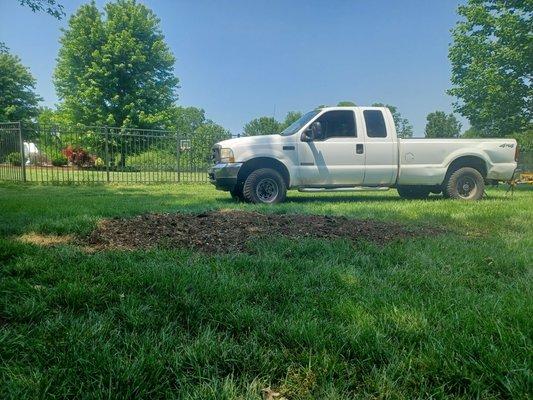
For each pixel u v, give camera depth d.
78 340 1.81
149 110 35.53
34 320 2.13
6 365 1.63
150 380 1.55
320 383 1.57
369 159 9.02
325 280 2.81
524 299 2.35
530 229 5.08
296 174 8.72
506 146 9.63
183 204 7.62
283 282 2.68
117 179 15.92
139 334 1.96
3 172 14.91
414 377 1.58
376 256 3.54
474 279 2.90
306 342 1.85
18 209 6.22
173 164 16.59
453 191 9.46
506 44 20.39
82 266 3.00
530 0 18.91
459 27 23.20
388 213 6.30
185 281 2.62
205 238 4.19
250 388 1.52
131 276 2.78
